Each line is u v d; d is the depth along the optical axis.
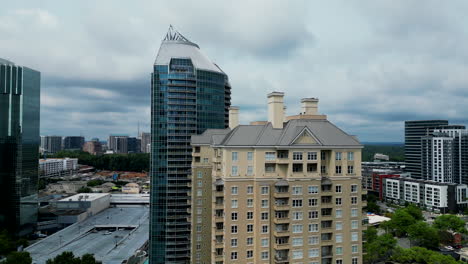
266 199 89.06
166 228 165.62
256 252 88.56
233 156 88.94
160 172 168.38
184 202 168.38
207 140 125.94
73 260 114.19
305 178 88.81
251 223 89.44
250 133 92.25
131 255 180.12
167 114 170.12
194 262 125.44
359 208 93.06
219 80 185.88
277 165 89.06
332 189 90.88
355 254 92.19
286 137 90.56
